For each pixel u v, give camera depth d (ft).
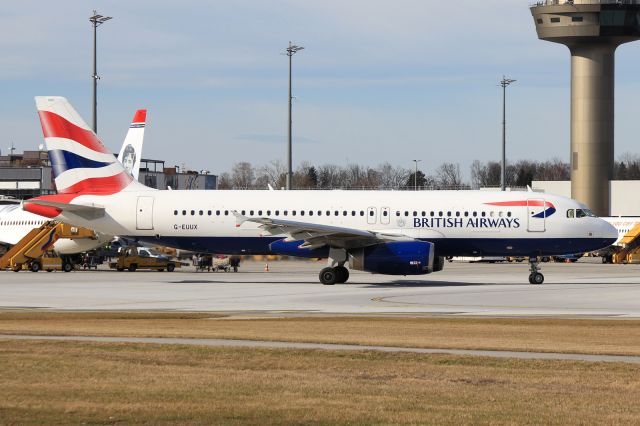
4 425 110.73
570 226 389.80
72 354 168.45
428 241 390.63
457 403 125.08
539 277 388.78
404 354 169.27
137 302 298.97
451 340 191.52
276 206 396.98
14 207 616.80
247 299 309.22
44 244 513.45
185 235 399.44
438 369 153.28
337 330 210.59
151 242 404.36
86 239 515.50
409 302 295.48
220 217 396.37
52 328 214.48
